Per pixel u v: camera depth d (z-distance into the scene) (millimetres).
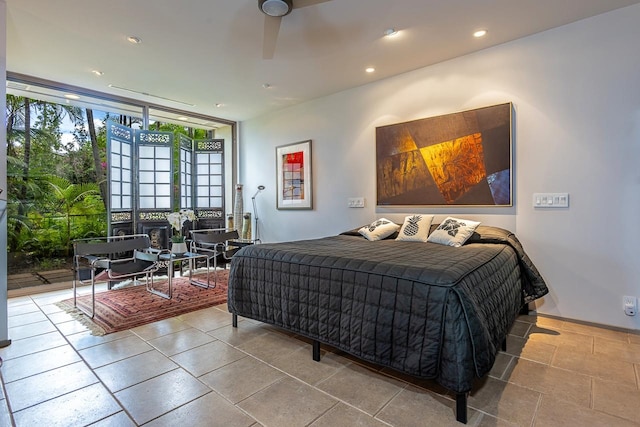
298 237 4879
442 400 1686
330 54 3221
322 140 4527
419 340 1591
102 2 2355
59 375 1947
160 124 5367
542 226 2879
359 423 1508
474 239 2830
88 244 3070
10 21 2602
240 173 5805
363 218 4109
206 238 3936
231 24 2668
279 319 2348
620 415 1547
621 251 2555
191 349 2314
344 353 2262
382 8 2451
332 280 2033
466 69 3246
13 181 3844
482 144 3145
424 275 1662
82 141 4395
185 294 3666
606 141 2590
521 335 2518
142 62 3371
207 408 1625
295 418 1547
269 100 4637
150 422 1518
